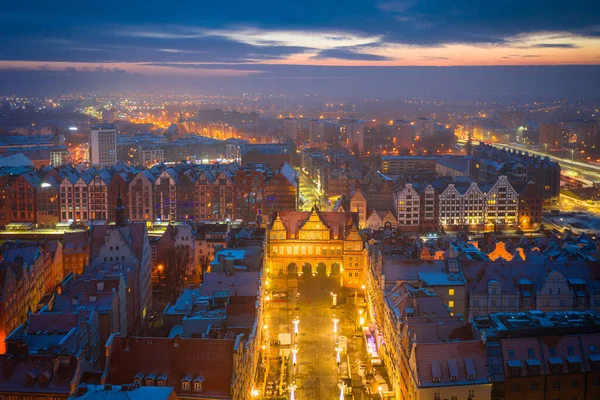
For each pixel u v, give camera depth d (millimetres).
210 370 118250
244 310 153750
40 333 138625
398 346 142375
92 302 161875
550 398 124000
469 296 172250
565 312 139625
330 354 176625
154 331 193625
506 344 125062
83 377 120625
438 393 120062
